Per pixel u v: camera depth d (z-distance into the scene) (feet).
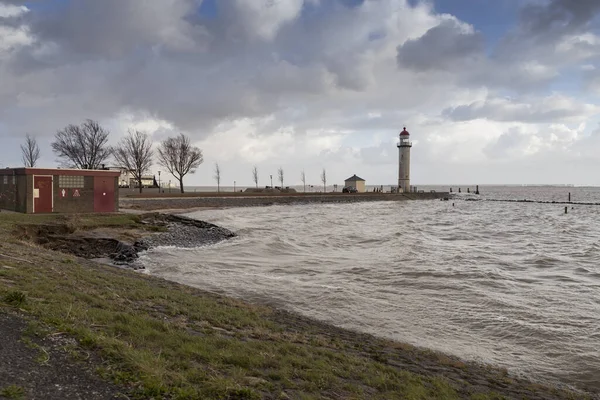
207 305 35.42
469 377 27.53
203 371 17.79
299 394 17.81
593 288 54.44
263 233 113.09
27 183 94.07
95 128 252.42
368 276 60.13
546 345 35.70
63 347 17.44
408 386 22.31
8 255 38.78
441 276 59.98
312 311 43.73
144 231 96.78
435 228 136.05
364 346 31.30
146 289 37.68
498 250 87.56
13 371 14.96
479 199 400.06
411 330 38.99
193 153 297.53
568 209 260.42
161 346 20.40
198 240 96.32
